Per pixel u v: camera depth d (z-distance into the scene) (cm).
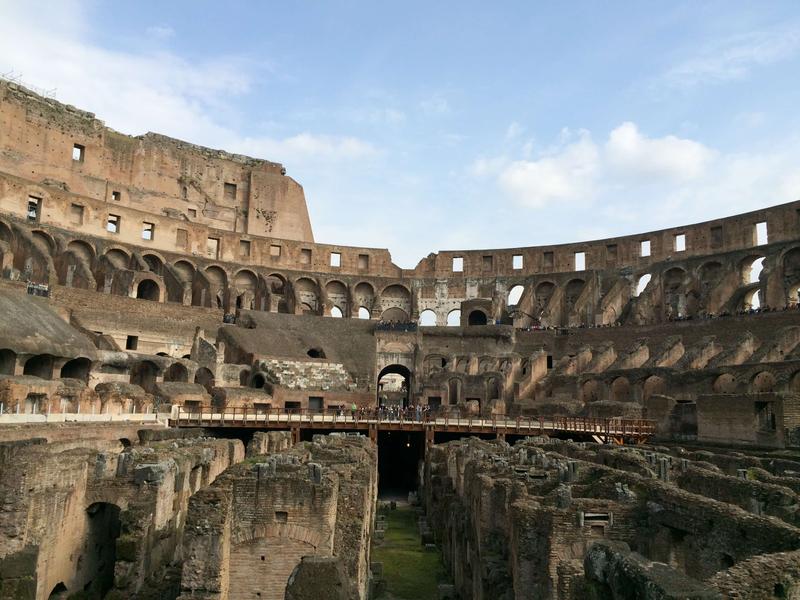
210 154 11781
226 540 1488
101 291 8562
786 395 4288
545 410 6912
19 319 5362
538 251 10900
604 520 1463
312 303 10756
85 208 9025
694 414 5381
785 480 1995
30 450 1777
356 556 1658
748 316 7519
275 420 5506
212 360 7106
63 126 9912
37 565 1705
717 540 1300
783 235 8481
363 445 3384
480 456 2820
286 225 12038
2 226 7931
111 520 2219
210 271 10119
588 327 9050
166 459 2217
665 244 9812
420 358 9000
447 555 2725
